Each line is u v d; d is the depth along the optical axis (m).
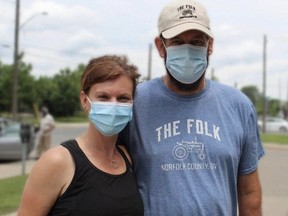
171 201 3.01
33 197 2.72
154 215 3.03
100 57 2.97
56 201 2.73
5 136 16.42
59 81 68.94
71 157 2.75
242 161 3.32
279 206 9.45
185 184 3.03
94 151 2.84
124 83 2.90
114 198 2.75
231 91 3.32
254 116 3.34
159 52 3.39
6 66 55.66
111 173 2.83
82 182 2.72
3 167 15.32
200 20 3.14
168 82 3.26
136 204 2.84
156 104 3.20
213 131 3.14
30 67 55.66
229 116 3.22
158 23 3.29
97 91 2.88
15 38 29.81
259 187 3.38
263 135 37.16
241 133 3.22
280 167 16.84
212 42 3.30
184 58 3.17
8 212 8.33
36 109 54.41
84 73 2.96
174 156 3.06
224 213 3.08
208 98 3.23
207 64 3.26
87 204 2.69
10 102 54.56
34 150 19.64
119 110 2.87
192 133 3.12
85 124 55.06
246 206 3.36
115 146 3.06
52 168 2.70
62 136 32.97
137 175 3.12
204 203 3.01
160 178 3.05
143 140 3.13
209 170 3.07
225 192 3.11
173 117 3.17
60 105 68.62
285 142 29.66
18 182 11.64
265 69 45.62
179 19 3.14
